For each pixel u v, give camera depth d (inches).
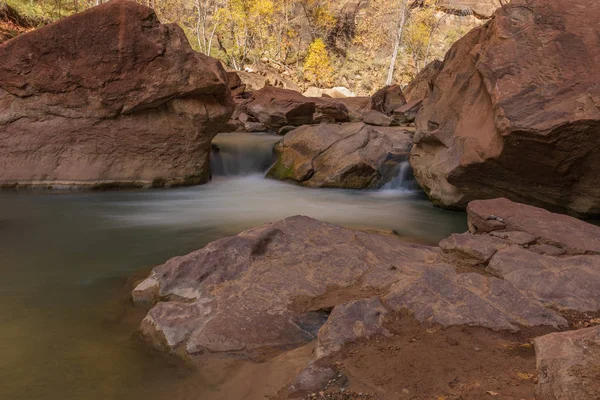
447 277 178.7
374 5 2192.4
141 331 165.9
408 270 193.8
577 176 338.3
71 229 324.5
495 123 330.6
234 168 589.3
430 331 146.8
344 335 140.8
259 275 191.2
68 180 452.1
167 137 473.4
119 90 440.5
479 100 395.2
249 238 214.1
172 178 489.4
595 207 345.4
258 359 143.9
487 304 159.3
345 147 539.8
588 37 342.6
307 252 209.0
